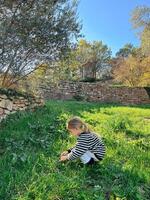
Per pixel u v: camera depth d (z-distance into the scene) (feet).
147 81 117.08
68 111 43.65
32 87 41.11
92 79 170.30
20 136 24.17
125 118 37.86
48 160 18.89
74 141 24.20
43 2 36.40
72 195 15.08
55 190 15.12
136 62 124.16
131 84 123.95
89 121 35.58
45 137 24.45
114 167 18.94
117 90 95.61
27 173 16.75
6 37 32.65
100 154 19.03
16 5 34.37
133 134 31.07
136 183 17.39
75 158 18.65
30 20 35.09
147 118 49.29
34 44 36.58
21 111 34.14
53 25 37.65
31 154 19.80
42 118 32.89
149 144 26.68
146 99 96.78
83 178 17.07
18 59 36.01
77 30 40.52
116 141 25.93
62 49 39.65
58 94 90.63
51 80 43.70
